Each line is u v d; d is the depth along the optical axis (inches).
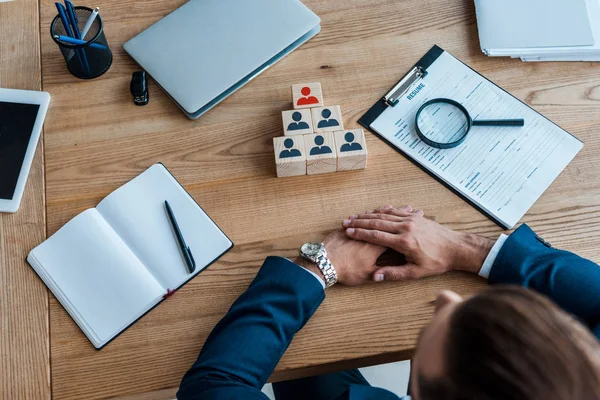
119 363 40.1
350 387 41.8
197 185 45.6
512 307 21.3
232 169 46.2
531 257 40.6
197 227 43.9
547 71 49.7
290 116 46.3
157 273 42.5
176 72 48.6
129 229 43.8
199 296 42.1
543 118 47.6
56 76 49.4
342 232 43.6
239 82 49.2
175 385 39.9
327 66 50.3
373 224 42.7
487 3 51.4
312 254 41.5
